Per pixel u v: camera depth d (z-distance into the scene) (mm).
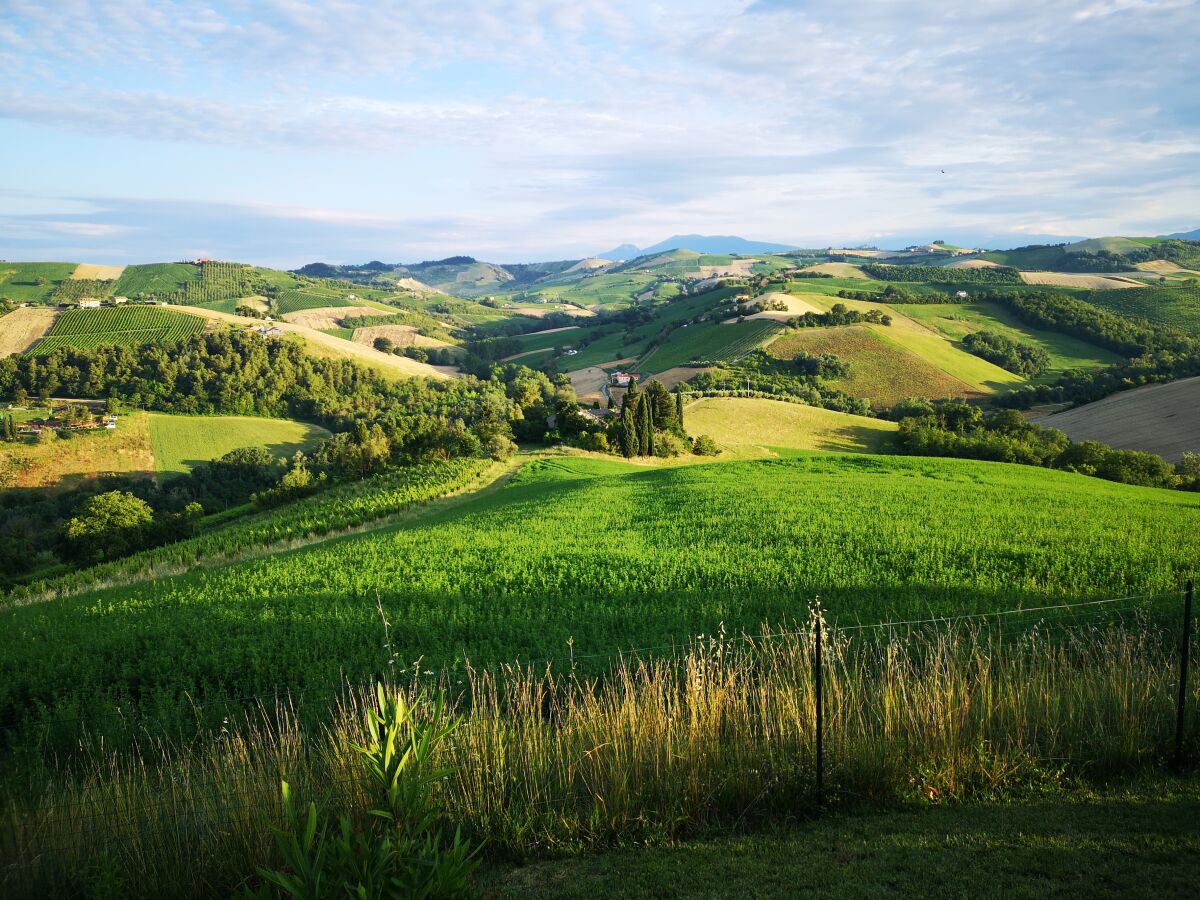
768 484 43156
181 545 44344
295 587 22359
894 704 8531
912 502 34125
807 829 7105
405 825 5113
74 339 161250
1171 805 7035
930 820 7059
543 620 16125
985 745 8117
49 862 6406
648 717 8203
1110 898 5500
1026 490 39531
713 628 15070
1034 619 14422
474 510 41062
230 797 7074
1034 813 7023
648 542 25984
